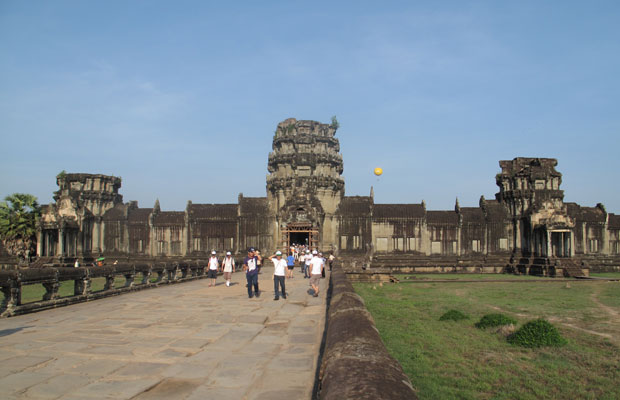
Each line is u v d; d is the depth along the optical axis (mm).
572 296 39438
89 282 26547
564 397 13359
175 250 78250
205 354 13320
